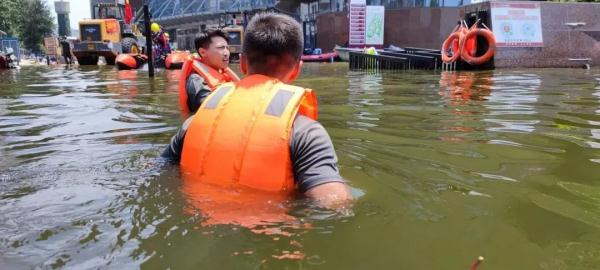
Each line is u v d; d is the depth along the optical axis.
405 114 5.30
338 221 1.96
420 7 24.84
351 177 2.73
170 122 4.74
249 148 2.18
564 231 2.01
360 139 3.91
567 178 2.82
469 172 2.91
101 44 19.73
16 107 6.11
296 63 2.46
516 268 1.66
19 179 2.60
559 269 1.66
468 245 1.83
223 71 4.91
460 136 4.05
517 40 13.99
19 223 1.96
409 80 10.05
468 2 24.12
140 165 2.84
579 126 4.53
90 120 4.95
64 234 1.85
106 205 2.13
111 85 9.27
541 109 5.61
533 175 2.87
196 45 4.84
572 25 14.23
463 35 13.61
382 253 1.73
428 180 2.71
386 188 2.52
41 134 4.17
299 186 2.14
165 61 14.88
